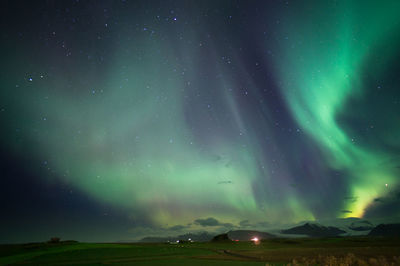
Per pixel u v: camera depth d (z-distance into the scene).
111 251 61.53
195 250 63.84
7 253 63.62
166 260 42.56
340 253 48.00
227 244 93.19
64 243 85.00
